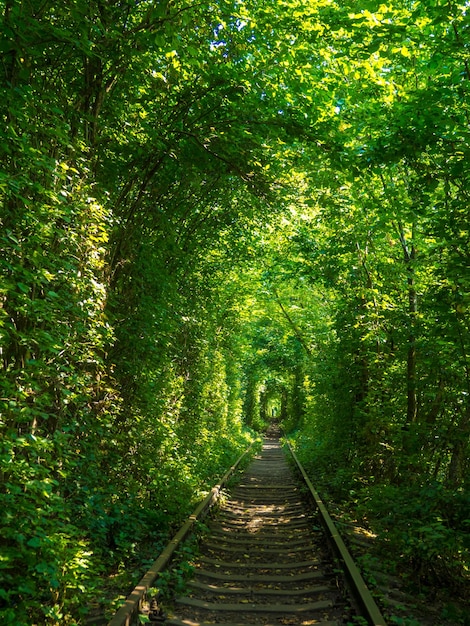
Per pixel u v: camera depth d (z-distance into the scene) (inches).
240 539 337.1
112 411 286.2
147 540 285.6
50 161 176.6
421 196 292.7
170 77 311.6
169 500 341.7
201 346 560.1
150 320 332.5
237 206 488.7
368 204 372.2
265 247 658.2
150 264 348.5
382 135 323.9
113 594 199.2
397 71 350.3
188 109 330.0
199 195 433.4
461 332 268.2
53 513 188.5
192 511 355.3
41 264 175.5
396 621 181.3
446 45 250.1
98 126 272.7
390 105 335.6
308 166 382.0
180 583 221.1
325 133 327.0
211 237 509.7
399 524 265.9
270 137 339.6
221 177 406.3
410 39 292.2
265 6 291.4
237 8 278.4
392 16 301.1
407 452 353.7
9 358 183.9
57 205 186.9
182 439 494.6
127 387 326.6
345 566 237.3
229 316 825.5
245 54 308.3
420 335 362.9
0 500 156.3
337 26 278.4
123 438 298.5
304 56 304.3
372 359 472.4
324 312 847.7
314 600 219.8
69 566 165.2
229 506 461.4
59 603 163.5
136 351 327.6
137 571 223.8
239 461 743.7
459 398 321.4
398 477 428.8
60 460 201.3
